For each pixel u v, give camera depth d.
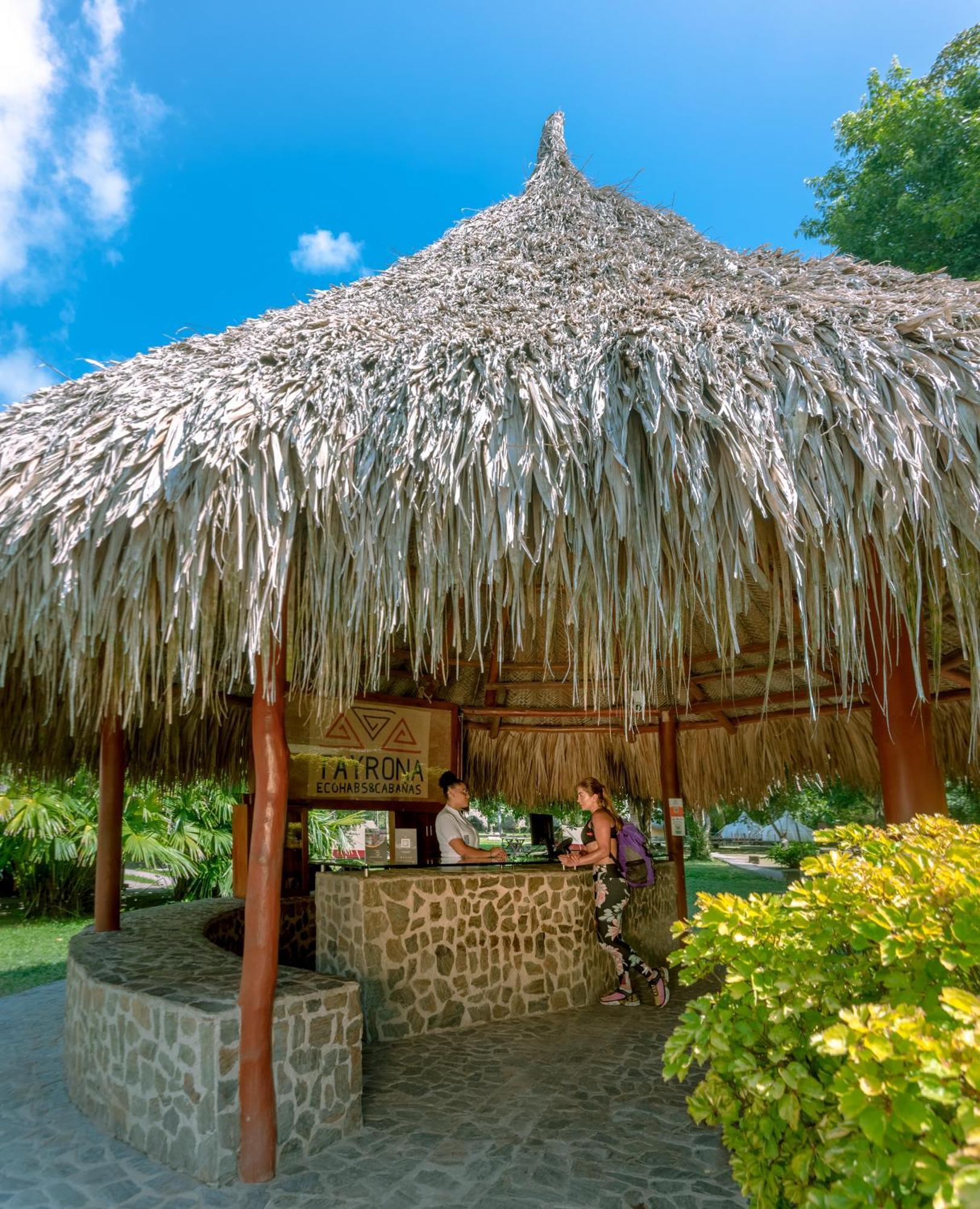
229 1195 2.87
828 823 15.13
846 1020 1.43
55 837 10.76
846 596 2.76
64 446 3.15
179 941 4.89
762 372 2.88
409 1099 3.84
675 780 7.75
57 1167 3.14
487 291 4.12
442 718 7.66
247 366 3.34
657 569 2.75
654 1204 2.81
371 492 2.88
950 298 3.28
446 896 5.27
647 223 5.38
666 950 7.43
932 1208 1.20
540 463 2.80
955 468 2.73
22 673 4.62
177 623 2.94
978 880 1.81
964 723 6.31
